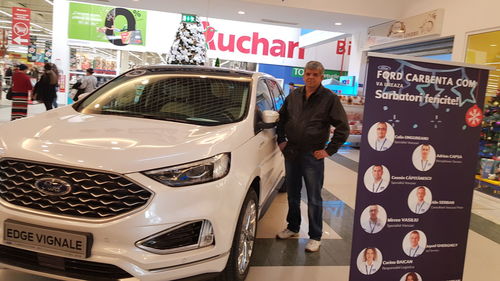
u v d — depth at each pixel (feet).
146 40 49.65
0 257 6.58
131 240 6.08
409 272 8.13
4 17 65.82
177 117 8.89
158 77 10.44
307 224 12.83
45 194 6.21
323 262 10.09
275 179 12.38
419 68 7.57
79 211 6.14
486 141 21.16
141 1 31.14
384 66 7.39
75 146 6.52
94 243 6.06
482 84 7.93
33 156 6.30
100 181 6.15
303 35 52.16
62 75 48.24
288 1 28.40
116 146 6.59
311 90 9.96
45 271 6.32
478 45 21.94
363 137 7.50
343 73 56.80
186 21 32.96
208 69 11.09
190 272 6.63
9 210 6.26
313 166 10.23
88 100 9.81
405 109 7.59
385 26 31.07
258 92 10.41
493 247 12.41
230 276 7.80
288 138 10.37
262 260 9.87
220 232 6.87
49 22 66.13
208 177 6.75
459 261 8.38
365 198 7.68
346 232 12.50
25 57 54.13
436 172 7.94
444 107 7.79
